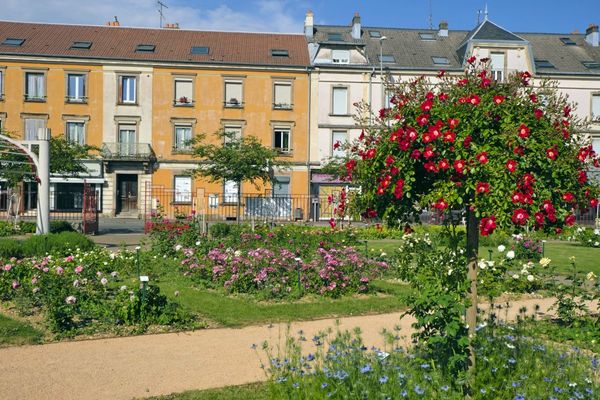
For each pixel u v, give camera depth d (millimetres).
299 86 37719
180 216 22750
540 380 4863
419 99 5281
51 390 5465
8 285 9258
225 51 38594
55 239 15352
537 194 4812
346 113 37781
